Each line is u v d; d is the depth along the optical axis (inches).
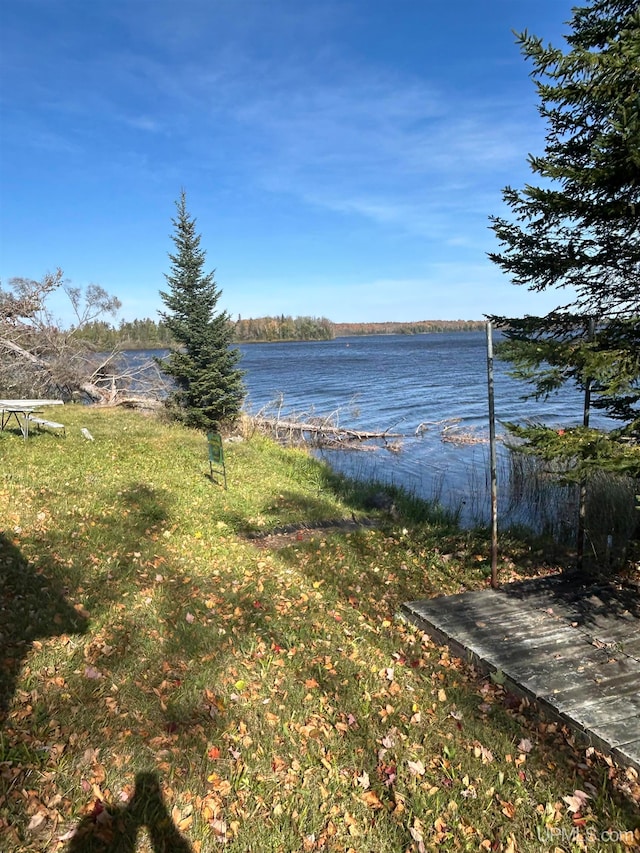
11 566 205.9
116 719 138.8
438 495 518.9
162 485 374.3
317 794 123.9
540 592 228.1
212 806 117.1
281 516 357.4
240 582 236.5
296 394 1347.2
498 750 142.3
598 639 186.5
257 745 136.8
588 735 141.0
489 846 114.6
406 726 149.6
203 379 672.4
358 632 203.9
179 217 660.1
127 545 251.4
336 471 612.1
